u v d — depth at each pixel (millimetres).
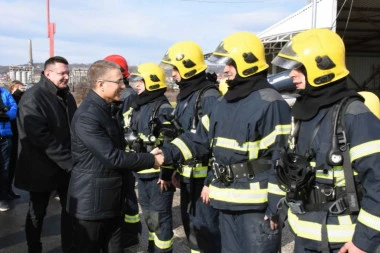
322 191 2242
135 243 4656
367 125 2090
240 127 2889
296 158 2285
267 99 2854
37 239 4238
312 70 2277
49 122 3959
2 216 5863
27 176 4004
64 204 4121
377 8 18375
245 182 2893
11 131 6211
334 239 2191
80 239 2969
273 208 2752
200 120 3395
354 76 26703
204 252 3760
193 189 3715
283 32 18500
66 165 3939
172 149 3279
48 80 4027
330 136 2201
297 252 2375
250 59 2945
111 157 2842
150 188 4133
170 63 3865
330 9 15062
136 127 4547
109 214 2961
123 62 5441
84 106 2938
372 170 2035
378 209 1995
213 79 4301
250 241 2914
